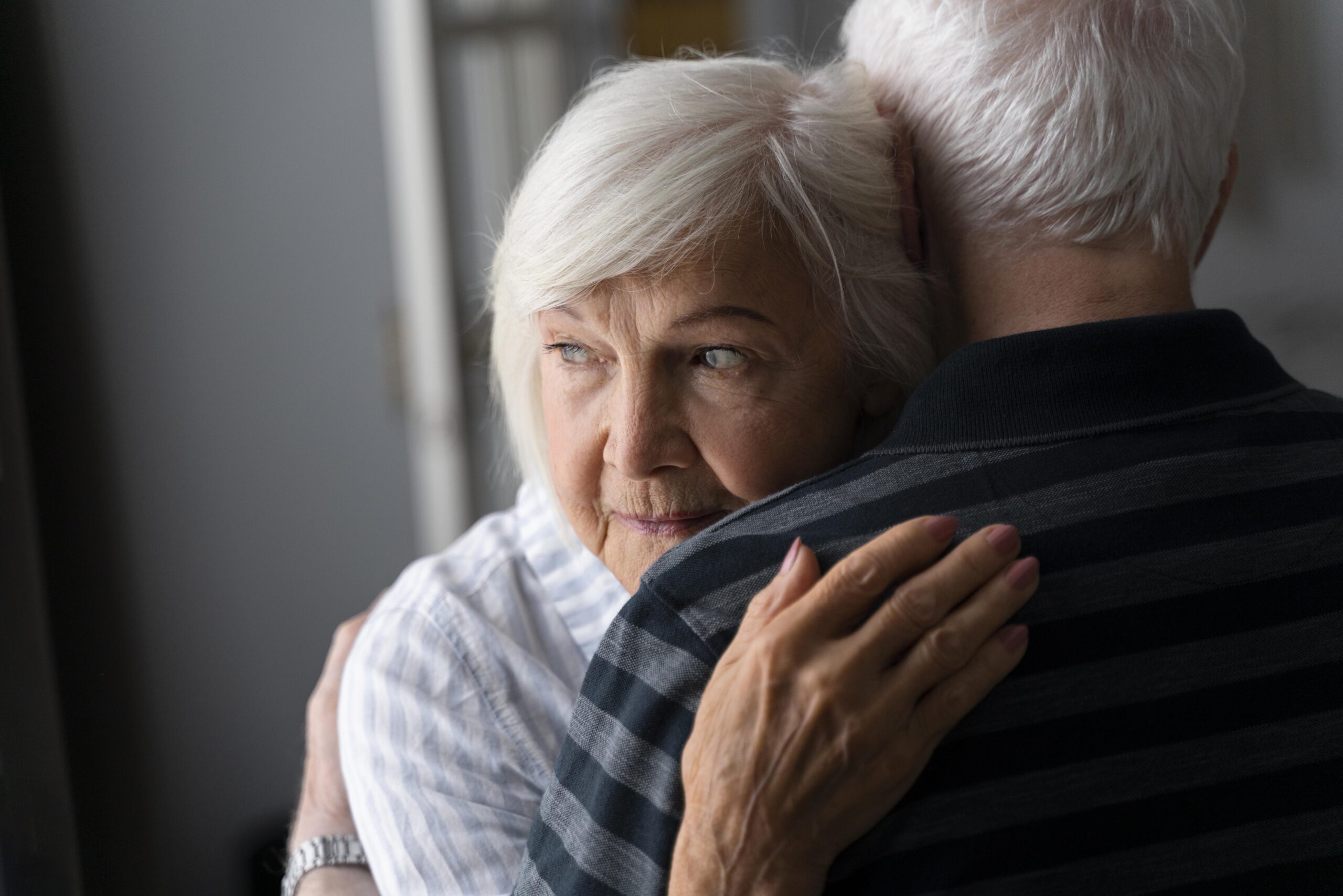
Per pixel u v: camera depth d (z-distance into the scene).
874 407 0.89
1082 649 0.62
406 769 0.90
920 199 0.85
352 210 2.32
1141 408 0.68
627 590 0.87
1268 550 0.65
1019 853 0.60
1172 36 0.76
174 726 2.04
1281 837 0.64
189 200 2.07
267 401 2.19
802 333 0.80
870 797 0.59
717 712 0.61
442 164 2.33
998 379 0.67
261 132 2.17
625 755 0.65
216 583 2.13
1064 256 0.77
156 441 2.02
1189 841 0.63
